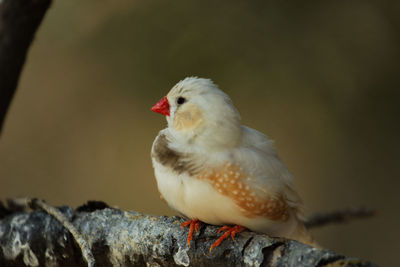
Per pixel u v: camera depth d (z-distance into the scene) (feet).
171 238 4.86
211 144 4.91
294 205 4.96
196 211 4.92
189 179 4.91
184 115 4.93
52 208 4.91
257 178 4.91
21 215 4.95
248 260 4.81
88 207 4.94
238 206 4.90
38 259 4.92
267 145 4.96
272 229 4.95
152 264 4.87
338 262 4.75
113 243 4.89
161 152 4.93
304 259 4.76
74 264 4.91
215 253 4.83
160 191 4.95
